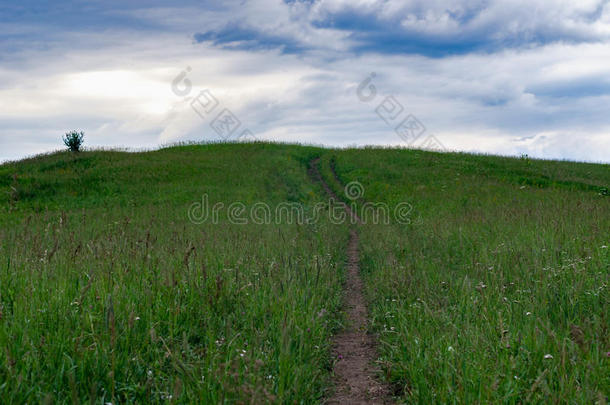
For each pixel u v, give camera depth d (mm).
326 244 12172
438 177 30875
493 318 4730
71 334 3854
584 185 25797
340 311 6949
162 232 12133
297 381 3609
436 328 4820
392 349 4832
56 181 28203
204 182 30484
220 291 5355
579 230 9359
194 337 4523
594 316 4453
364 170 35906
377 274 8695
